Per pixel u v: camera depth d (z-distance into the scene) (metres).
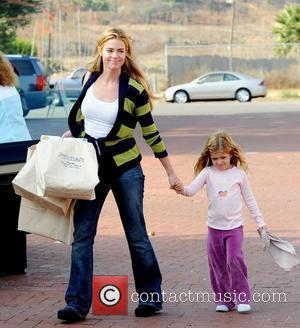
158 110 49.12
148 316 9.24
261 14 101.88
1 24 61.03
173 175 9.28
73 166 8.70
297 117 40.88
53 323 9.01
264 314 9.28
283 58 66.81
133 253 9.22
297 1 103.44
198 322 8.99
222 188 9.30
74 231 9.03
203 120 40.06
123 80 9.03
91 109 8.95
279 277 10.96
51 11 72.12
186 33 95.00
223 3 102.50
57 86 41.28
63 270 11.68
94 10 94.81
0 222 11.30
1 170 10.72
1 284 10.88
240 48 74.50
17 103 10.78
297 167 22.59
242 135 31.98
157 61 81.88
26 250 12.14
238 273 9.27
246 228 14.51
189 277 11.08
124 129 8.99
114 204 17.39
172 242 13.52
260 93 58.16
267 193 18.47
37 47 67.44
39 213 9.03
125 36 9.03
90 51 79.06
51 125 35.69
